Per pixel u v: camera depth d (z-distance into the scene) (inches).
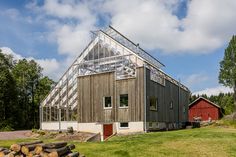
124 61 1300.4
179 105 1724.9
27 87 3002.0
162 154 648.4
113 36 1387.8
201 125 1907.0
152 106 1307.8
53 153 473.4
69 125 1421.0
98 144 772.6
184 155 645.9
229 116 1788.9
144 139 845.8
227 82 2815.0
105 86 1314.0
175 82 1689.2
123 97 1264.8
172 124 1565.0
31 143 497.0
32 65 3041.3
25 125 2746.1
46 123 1509.6
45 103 1541.6
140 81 1227.9
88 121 1344.7
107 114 1293.1
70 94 1460.4
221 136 891.4
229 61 2807.6
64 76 1493.6
